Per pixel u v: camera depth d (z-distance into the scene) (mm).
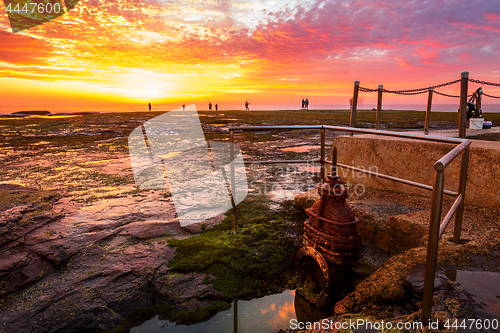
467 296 2092
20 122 31125
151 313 3055
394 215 3748
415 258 2711
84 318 2842
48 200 5422
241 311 3170
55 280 3268
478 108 9023
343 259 3150
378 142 4988
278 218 4719
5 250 3555
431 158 4340
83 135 18641
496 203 3701
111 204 5398
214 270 3568
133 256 3695
